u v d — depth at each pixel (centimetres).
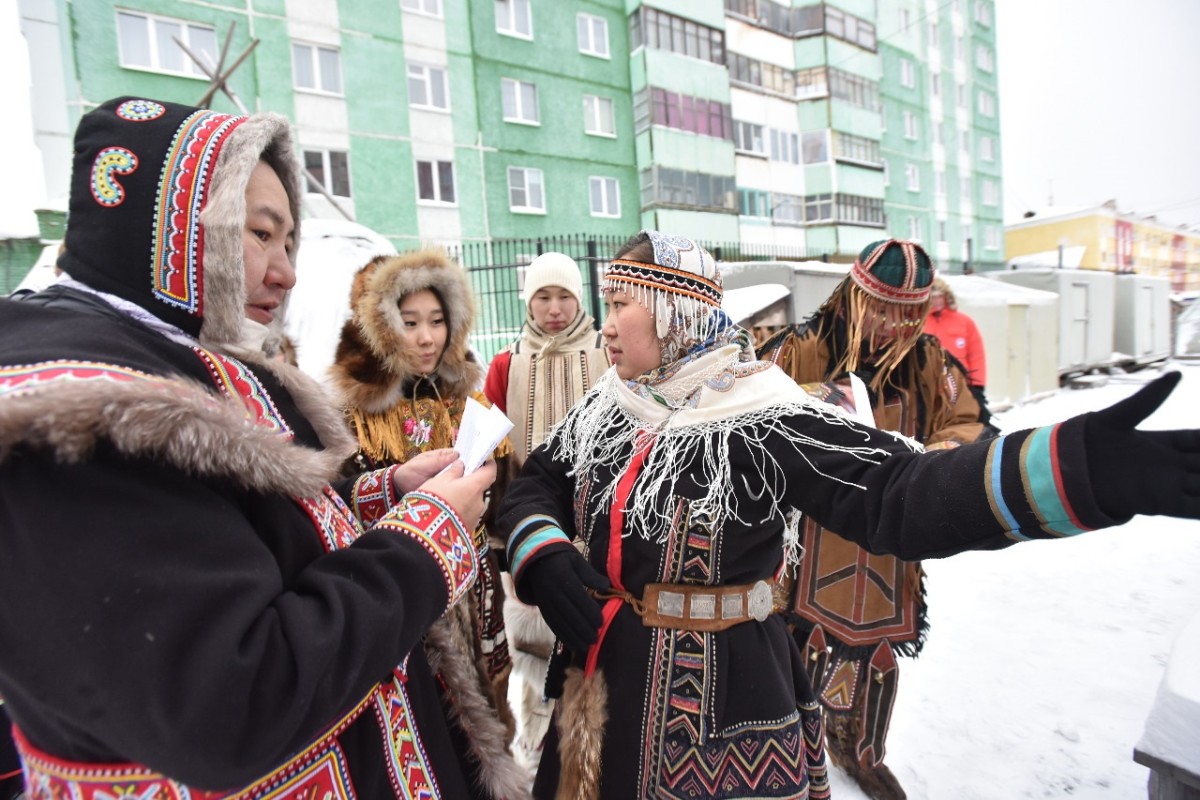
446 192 1382
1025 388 949
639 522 122
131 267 74
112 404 57
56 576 56
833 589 193
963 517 85
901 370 204
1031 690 256
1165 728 110
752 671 121
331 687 66
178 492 64
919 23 2486
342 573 75
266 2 1156
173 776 59
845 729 202
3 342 65
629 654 122
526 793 111
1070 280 1126
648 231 129
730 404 118
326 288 420
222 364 79
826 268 677
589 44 1595
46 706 59
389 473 116
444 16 1355
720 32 1756
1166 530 434
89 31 1008
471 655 173
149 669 56
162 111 77
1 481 57
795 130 2075
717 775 117
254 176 82
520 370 271
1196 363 1517
